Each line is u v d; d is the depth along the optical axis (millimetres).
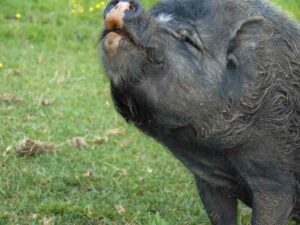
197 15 6391
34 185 9453
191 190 9727
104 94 13891
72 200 9117
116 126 12211
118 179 9883
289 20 6977
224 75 6301
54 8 19453
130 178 9977
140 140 11570
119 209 8836
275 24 6762
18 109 12570
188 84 6102
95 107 13078
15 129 11617
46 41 17344
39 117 12289
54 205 8672
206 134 6402
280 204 6820
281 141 6648
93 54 16750
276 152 6660
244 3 6676
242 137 6520
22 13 18984
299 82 6734
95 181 9781
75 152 10734
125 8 5695
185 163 6992
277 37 6699
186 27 6199
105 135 11680
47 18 18766
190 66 6102
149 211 9000
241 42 6445
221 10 6477
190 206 9195
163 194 9523
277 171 6734
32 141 10445
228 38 6387
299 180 6938
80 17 19031
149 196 9438
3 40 17172
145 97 6062
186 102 6145
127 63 5793
